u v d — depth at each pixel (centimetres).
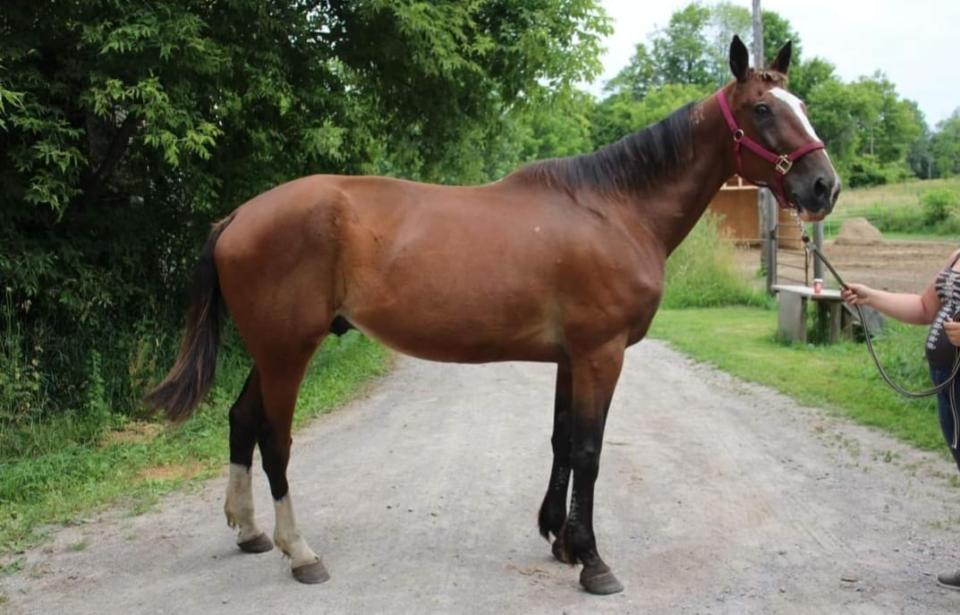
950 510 444
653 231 362
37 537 414
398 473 534
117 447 587
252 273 346
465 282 336
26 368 602
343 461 569
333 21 800
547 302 341
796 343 1068
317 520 443
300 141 778
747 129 353
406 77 857
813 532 414
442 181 1007
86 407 638
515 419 696
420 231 341
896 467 527
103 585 357
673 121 365
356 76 868
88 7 569
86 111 655
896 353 820
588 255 338
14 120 541
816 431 627
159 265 754
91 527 433
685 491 487
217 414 680
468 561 382
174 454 572
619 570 369
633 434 633
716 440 610
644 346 1118
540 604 334
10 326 597
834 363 921
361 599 340
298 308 345
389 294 340
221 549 401
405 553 393
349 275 344
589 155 366
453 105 898
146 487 500
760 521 432
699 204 371
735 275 1698
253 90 680
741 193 2725
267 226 344
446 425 679
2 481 491
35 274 605
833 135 4750
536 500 474
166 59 582
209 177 694
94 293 657
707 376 887
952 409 337
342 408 762
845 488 486
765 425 654
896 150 5766
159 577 366
